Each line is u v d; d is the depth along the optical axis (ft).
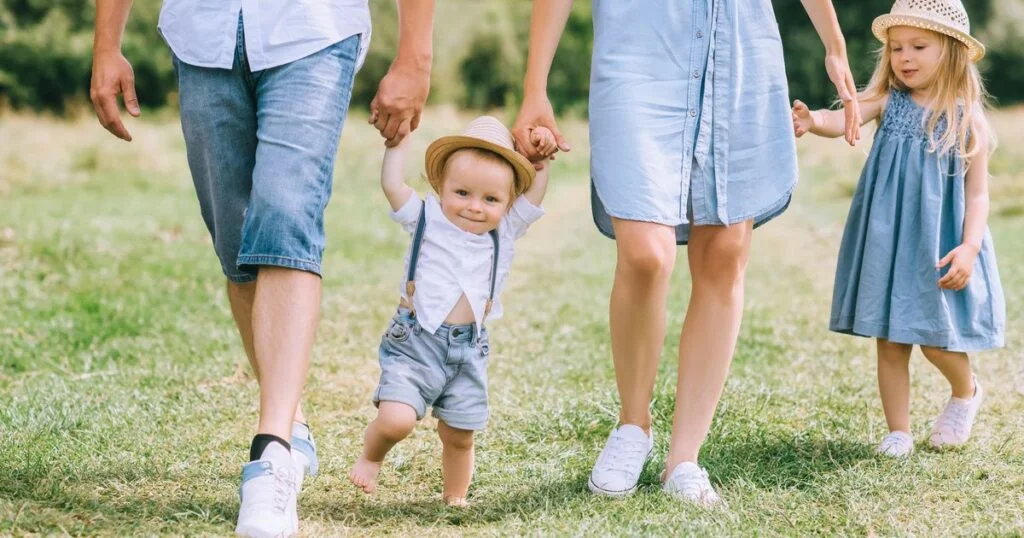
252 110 10.30
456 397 10.39
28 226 31.37
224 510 9.68
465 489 10.81
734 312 10.90
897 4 13.06
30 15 86.53
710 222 10.65
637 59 10.55
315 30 9.95
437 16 99.86
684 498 10.41
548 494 10.84
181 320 20.80
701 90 10.53
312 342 9.66
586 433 13.46
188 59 10.16
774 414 14.34
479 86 100.48
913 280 12.68
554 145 10.72
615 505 10.39
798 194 46.98
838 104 13.30
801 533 9.68
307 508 10.32
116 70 10.71
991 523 9.85
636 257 10.30
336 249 31.14
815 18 11.59
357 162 54.13
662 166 10.39
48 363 17.35
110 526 9.08
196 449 12.37
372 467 10.41
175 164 52.85
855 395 15.52
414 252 10.44
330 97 9.95
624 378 10.98
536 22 11.04
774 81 10.78
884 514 10.16
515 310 22.84
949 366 12.76
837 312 13.38
